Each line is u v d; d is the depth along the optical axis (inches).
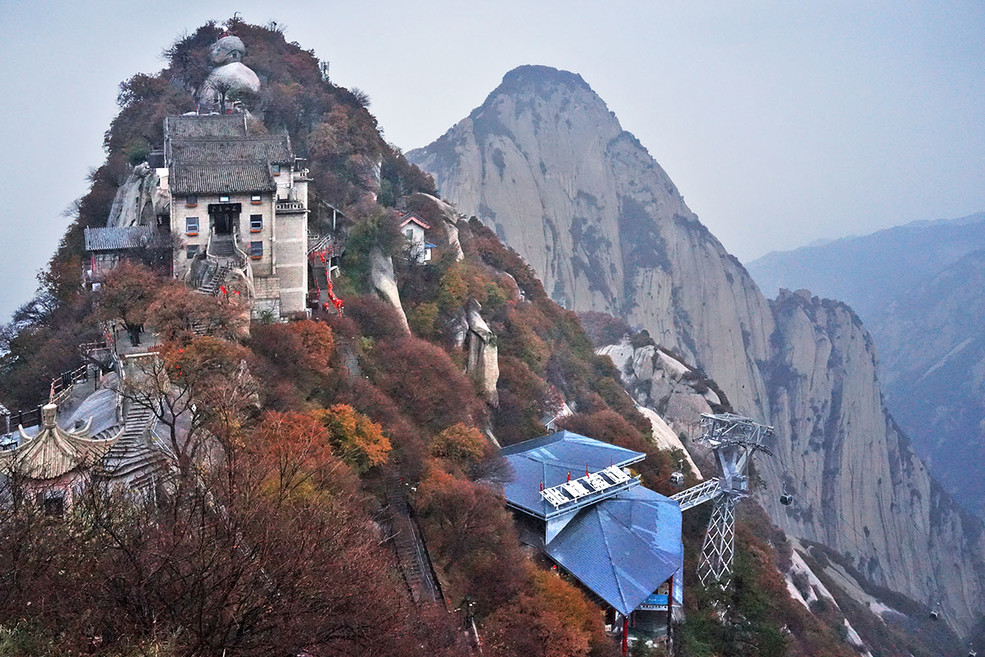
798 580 4995.1
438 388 2920.8
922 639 6491.1
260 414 2022.6
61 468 1421.0
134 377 1857.8
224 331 2279.8
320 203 3575.3
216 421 1565.0
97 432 1734.7
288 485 1346.0
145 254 2790.4
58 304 2979.8
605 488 2886.3
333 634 1119.0
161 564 997.2
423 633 1501.0
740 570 2938.0
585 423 3833.7
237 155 2982.3
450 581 2059.5
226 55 4554.6
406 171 5128.0
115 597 968.3
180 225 2822.3
